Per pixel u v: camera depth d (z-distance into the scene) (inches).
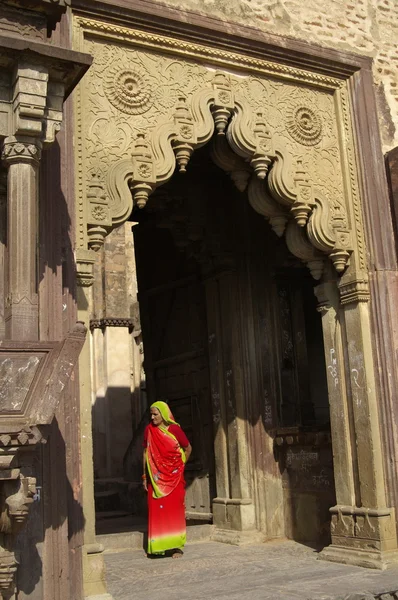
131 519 319.0
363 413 205.2
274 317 267.4
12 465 126.7
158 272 310.7
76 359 128.5
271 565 205.6
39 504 142.9
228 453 260.1
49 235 159.5
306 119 216.4
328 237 207.5
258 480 251.9
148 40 193.9
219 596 169.9
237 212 273.1
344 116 221.9
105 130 184.4
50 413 126.2
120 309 473.4
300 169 211.0
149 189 186.2
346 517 205.9
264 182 213.0
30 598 136.9
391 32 238.7
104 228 177.3
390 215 219.0
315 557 213.3
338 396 213.8
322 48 218.8
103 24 188.1
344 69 223.1
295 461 249.1
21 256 131.6
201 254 271.3
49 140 139.1
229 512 253.9
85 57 138.3
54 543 144.3
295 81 216.8
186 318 291.6
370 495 200.4
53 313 155.6
